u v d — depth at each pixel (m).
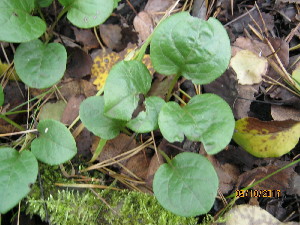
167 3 0.21
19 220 0.17
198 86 0.20
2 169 0.15
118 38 0.21
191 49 0.16
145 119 0.16
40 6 0.19
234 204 0.18
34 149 0.16
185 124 0.15
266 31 0.21
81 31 0.21
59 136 0.16
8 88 0.19
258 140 0.18
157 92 0.20
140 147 0.18
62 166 0.18
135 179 0.18
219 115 0.15
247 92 0.19
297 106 0.19
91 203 0.17
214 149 0.15
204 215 0.18
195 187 0.15
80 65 0.20
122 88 0.15
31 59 0.18
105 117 0.17
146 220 0.17
